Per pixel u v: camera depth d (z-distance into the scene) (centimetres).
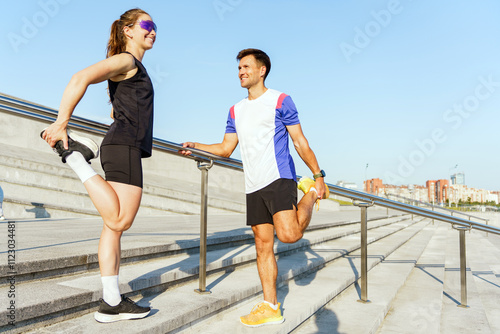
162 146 241
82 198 864
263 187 237
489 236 1343
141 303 230
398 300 396
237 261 343
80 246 289
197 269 290
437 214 397
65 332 174
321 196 255
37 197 814
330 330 270
